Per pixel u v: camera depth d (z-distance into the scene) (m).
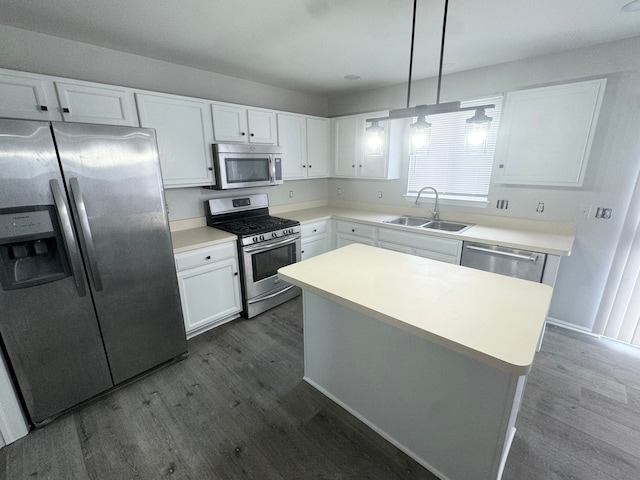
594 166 2.37
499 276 1.65
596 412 1.79
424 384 1.40
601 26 1.92
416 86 3.22
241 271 2.79
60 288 1.66
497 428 1.19
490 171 2.98
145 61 2.47
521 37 2.09
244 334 2.64
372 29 1.97
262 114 3.03
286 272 1.73
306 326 1.95
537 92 2.39
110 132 1.71
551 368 2.17
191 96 2.78
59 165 1.55
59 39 2.07
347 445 1.60
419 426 1.47
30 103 1.81
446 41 2.16
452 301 1.35
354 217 3.49
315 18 1.82
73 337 1.75
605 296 2.47
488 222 3.00
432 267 1.81
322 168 3.85
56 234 1.60
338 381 1.84
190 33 2.02
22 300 1.55
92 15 1.75
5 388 1.57
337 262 1.91
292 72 2.91
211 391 1.99
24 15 1.74
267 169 3.13
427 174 3.41
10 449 1.58
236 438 1.65
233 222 3.13
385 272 1.72
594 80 2.16
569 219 2.56
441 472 1.43
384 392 1.59
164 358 2.19
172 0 1.60
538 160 2.48
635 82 2.12
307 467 1.49
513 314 1.24
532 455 1.53
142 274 1.98
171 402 1.90
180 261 2.32
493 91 2.74
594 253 2.49
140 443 1.62
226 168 2.76
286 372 2.17
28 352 1.60
